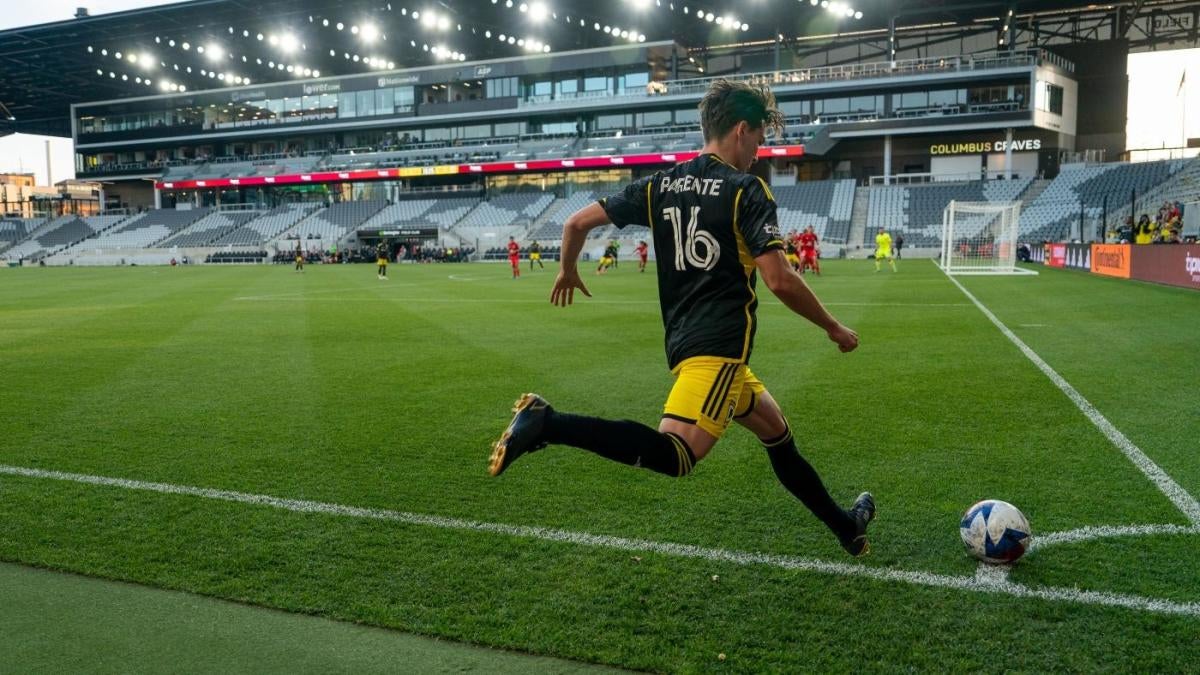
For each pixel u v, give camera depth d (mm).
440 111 61281
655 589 3098
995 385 7172
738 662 2549
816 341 10297
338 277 32312
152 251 59969
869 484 4383
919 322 12266
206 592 3107
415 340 11141
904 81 49188
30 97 73812
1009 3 47906
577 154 55531
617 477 4582
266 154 68938
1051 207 43500
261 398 7082
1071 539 3559
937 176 52719
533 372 8320
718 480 4496
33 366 9016
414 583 3176
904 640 2686
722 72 62344
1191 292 17281
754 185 2559
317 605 2986
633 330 12039
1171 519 3787
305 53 62188
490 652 2650
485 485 4465
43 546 3596
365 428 5906
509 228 54375
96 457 5125
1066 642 2660
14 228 69938
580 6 50906
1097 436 5355
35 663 2584
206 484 4535
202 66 65125
